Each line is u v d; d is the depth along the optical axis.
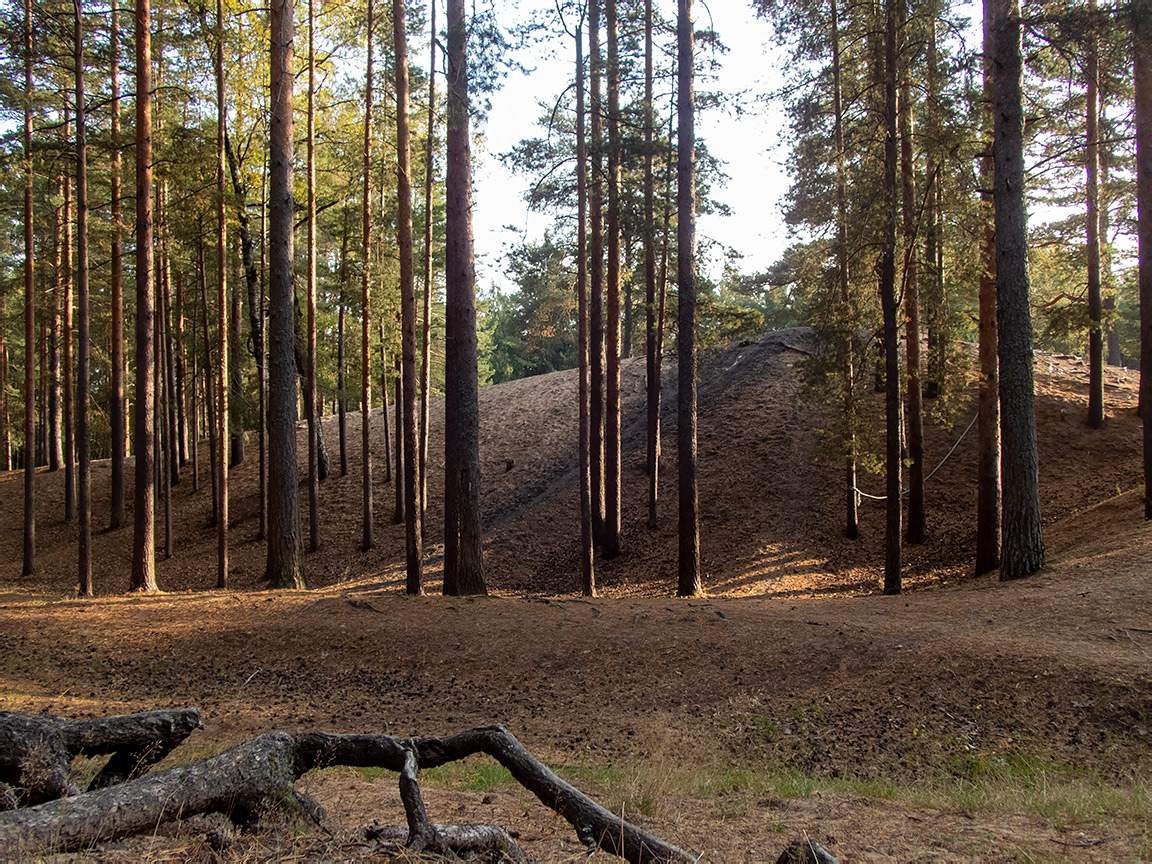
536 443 32.81
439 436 34.81
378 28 20.97
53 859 2.65
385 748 3.93
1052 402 25.42
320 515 28.33
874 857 4.32
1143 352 15.63
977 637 10.75
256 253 28.50
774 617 12.80
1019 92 14.23
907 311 19.48
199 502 30.62
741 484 25.23
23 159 17.20
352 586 22.02
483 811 5.34
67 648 12.47
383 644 12.41
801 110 15.72
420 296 29.12
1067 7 14.51
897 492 14.93
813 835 4.84
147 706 9.91
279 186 16.09
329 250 29.44
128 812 3.03
